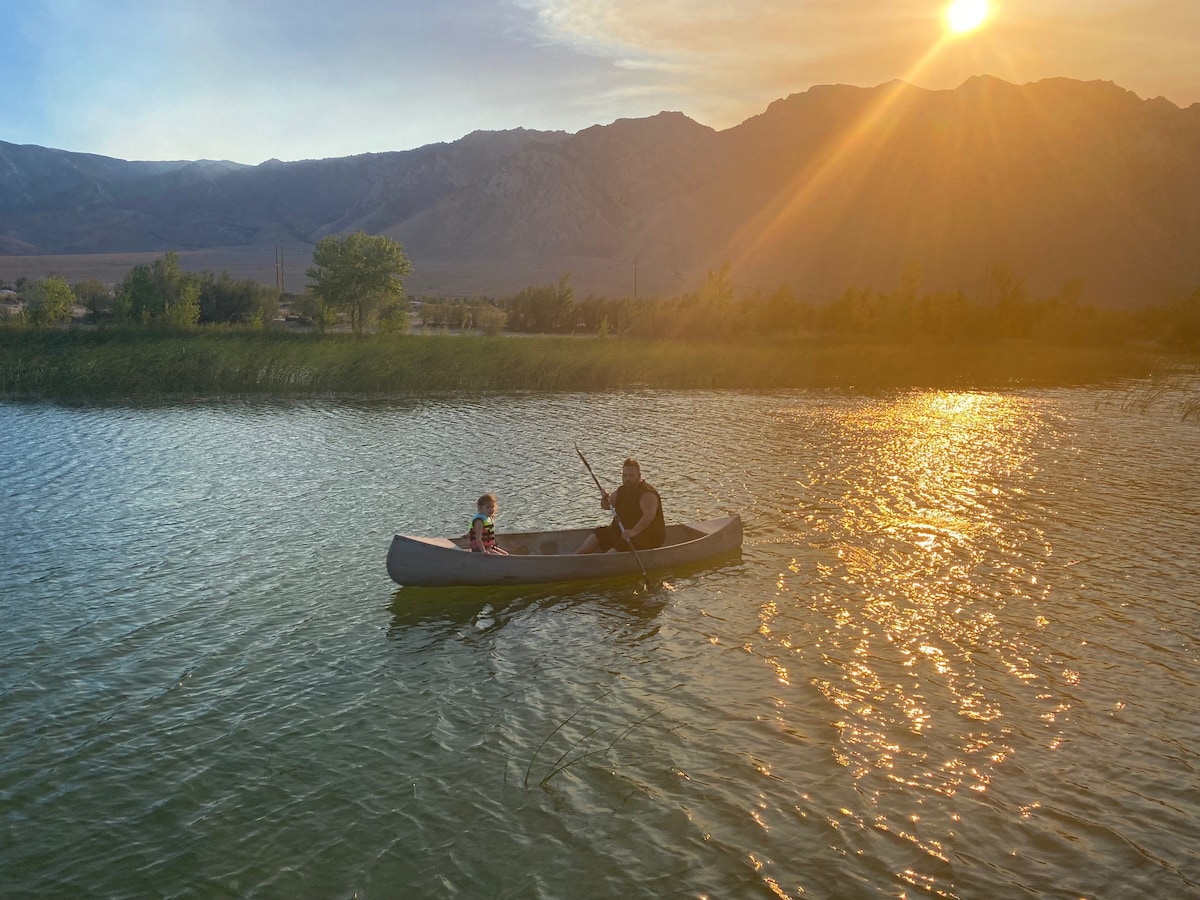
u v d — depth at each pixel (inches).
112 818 268.5
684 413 1191.6
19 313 2190.0
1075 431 1039.6
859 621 428.5
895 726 323.9
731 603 455.5
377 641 405.4
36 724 324.5
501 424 1074.1
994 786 284.2
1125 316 2883.9
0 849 253.4
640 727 324.5
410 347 1536.7
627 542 497.4
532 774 293.0
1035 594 464.8
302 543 555.8
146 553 531.8
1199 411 1179.3
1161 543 559.5
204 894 235.8
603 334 2219.5
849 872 242.8
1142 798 277.4
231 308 2974.9
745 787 284.5
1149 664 376.2
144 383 1350.9
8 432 976.9
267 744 312.2
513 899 233.6
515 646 401.1
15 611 435.8
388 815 270.2
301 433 989.2
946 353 2022.6
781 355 1788.9
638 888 237.8
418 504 657.0
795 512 641.0
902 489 718.5
